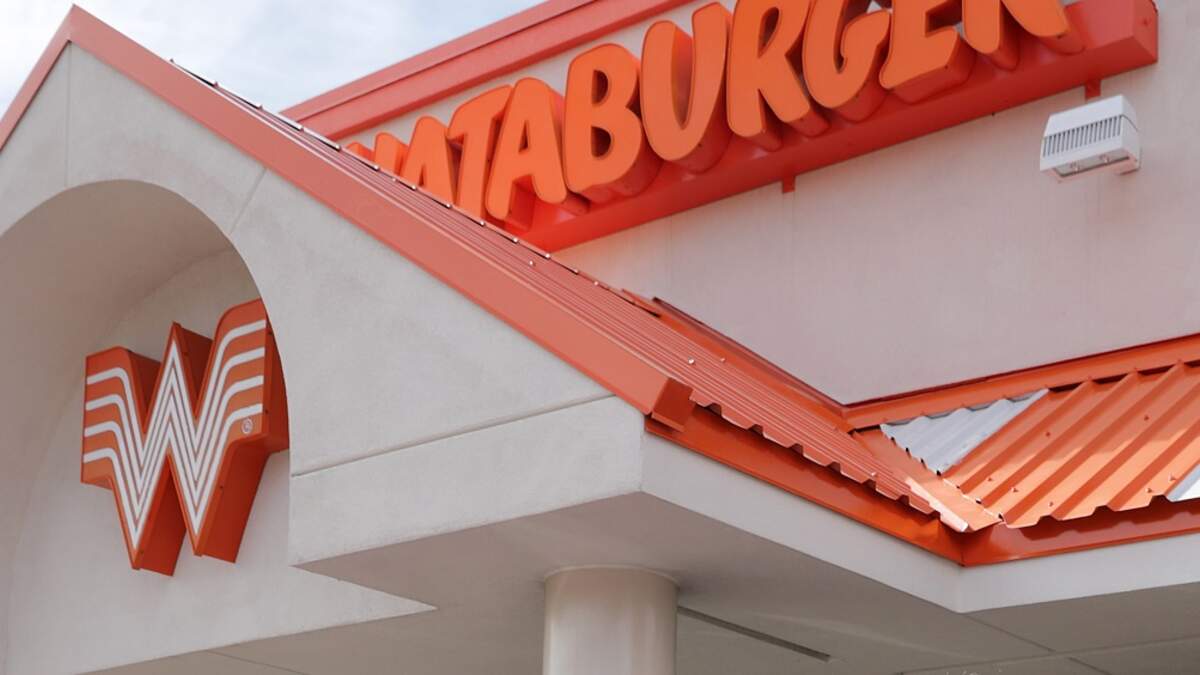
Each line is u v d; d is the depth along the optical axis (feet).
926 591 30.63
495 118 52.54
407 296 28.86
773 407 34.83
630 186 48.52
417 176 54.34
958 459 35.60
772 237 47.19
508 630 34.06
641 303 44.57
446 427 27.45
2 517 45.32
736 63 45.73
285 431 38.65
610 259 50.96
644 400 24.75
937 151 44.32
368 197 30.32
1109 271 40.50
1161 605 29.99
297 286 30.86
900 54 42.27
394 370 28.63
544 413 26.11
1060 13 39.88
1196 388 35.88
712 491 25.96
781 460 27.63
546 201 50.26
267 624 37.45
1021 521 30.91
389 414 28.45
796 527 27.66
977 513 32.14
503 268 28.86
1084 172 40.22
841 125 44.78
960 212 43.52
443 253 28.50
